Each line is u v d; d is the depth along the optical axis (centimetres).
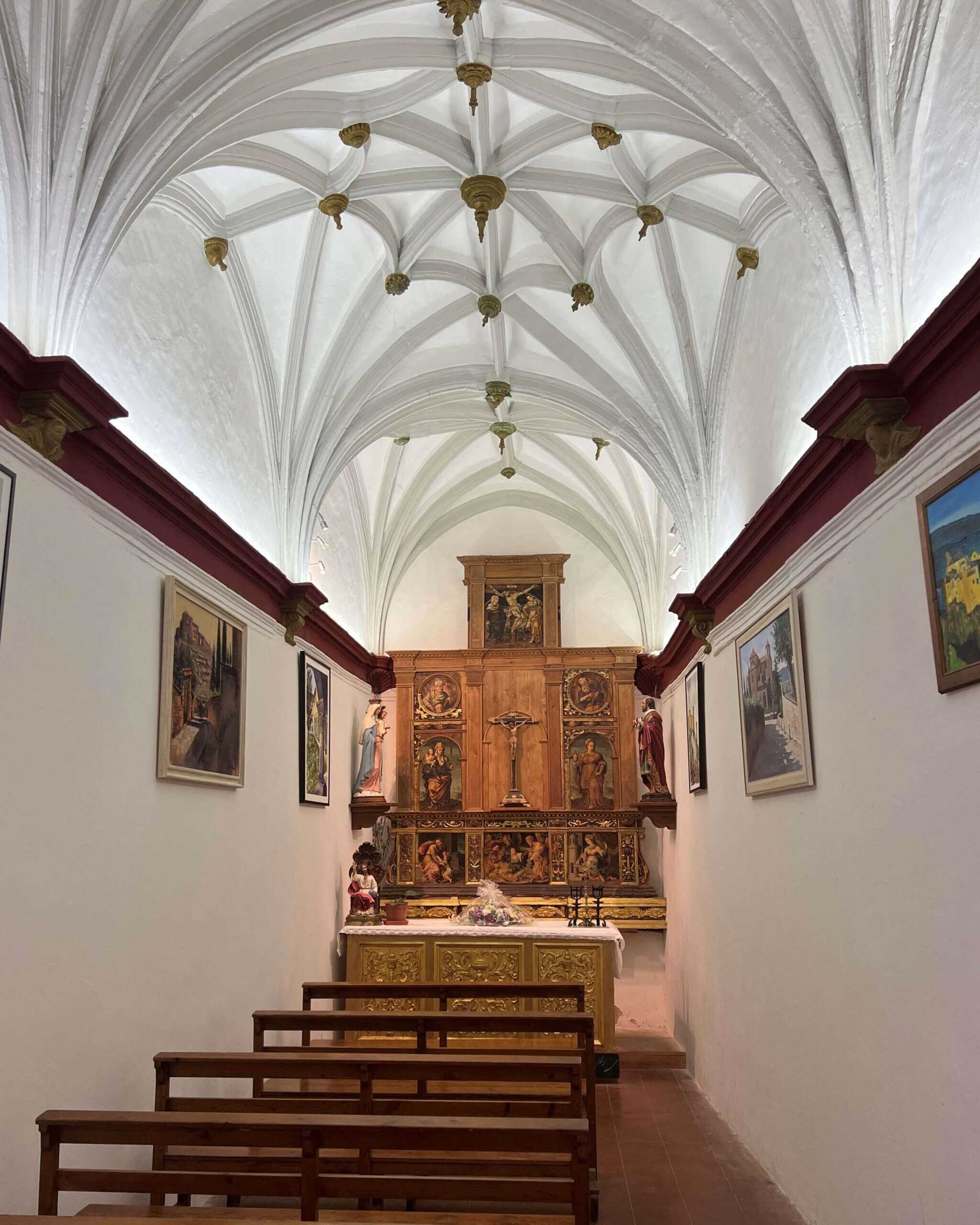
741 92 528
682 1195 661
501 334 976
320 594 936
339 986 757
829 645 573
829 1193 569
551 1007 1045
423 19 621
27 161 509
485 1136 416
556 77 665
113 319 622
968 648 389
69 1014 499
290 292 876
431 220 822
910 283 501
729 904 839
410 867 1323
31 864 468
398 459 1278
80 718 523
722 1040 869
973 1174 393
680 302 871
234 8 545
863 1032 515
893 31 479
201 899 691
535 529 1420
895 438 470
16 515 464
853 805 531
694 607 916
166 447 696
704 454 934
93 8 504
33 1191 458
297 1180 442
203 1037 684
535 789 1336
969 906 397
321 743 1042
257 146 692
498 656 1368
